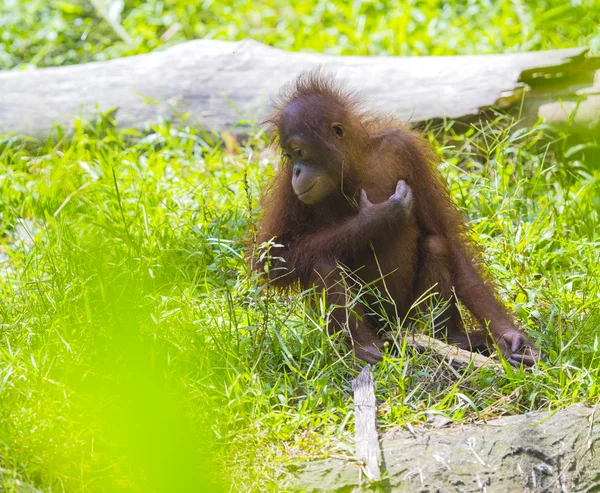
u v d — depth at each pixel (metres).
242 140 14.04
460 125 13.45
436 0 19.00
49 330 8.48
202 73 14.74
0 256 11.71
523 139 13.12
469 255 9.41
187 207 11.77
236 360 8.29
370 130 9.45
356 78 14.07
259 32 18.30
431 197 9.34
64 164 12.96
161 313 8.78
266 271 8.66
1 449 7.07
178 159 13.37
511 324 8.97
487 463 7.03
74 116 14.46
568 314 9.16
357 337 8.71
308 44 17.59
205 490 6.89
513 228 10.84
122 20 19.81
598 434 7.22
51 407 7.47
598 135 12.73
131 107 14.49
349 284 8.98
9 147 14.16
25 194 12.69
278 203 9.40
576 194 11.77
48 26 19.19
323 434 7.54
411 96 13.68
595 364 8.33
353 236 8.78
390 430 7.47
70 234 10.66
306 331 8.59
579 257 10.55
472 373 8.02
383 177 9.20
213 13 19.64
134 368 7.73
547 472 7.00
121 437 7.21
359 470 7.00
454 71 13.84
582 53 13.20
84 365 7.96
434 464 7.00
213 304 9.09
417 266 9.25
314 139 8.85
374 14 19.05
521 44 16.52
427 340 8.67
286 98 9.44
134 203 11.87
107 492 6.92
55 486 6.94
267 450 7.28
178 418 7.34
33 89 14.74
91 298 9.30
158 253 10.17
